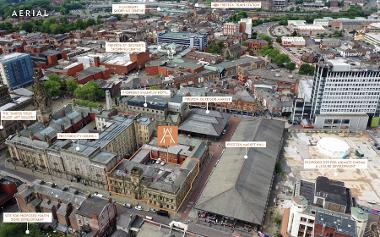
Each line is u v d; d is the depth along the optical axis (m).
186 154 198.25
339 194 148.75
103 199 152.88
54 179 191.38
